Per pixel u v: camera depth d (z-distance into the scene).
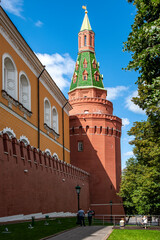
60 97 42.34
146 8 16.75
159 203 33.72
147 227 22.72
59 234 16.30
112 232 18.19
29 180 23.78
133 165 41.91
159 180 30.53
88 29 62.56
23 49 28.20
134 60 17.50
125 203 47.56
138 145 31.86
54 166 31.19
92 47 62.50
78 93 59.41
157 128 23.08
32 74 31.36
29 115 29.50
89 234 16.72
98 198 52.16
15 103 25.92
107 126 55.59
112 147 55.62
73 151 54.69
